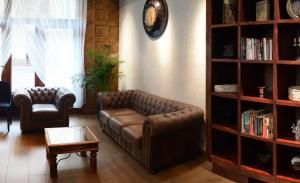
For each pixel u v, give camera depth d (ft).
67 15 24.47
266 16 11.23
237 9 12.03
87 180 12.49
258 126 11.46
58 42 24.52
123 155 15.64
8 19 23.26
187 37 16.29
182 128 13.87
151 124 12.80
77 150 13.08
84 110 25.94
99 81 23.88
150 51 20.49
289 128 11.55
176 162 14.38
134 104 20.40
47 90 22.31
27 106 19.53
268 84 12.64
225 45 13.32
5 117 24.16
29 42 23.88
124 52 25.31
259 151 12.74
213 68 13.12
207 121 13.28
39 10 23.85
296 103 10.32
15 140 18.02
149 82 20.77
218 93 12.75
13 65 24.18
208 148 13.32
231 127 12.65
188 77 16.34
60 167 13.88
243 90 12.04
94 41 25.73
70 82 25.05
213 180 12.53
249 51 11.58
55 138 13.83
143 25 21.16
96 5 25.59
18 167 13.78
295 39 11.06
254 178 11.63
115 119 17.20
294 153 11.79
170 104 16.48
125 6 24.80
